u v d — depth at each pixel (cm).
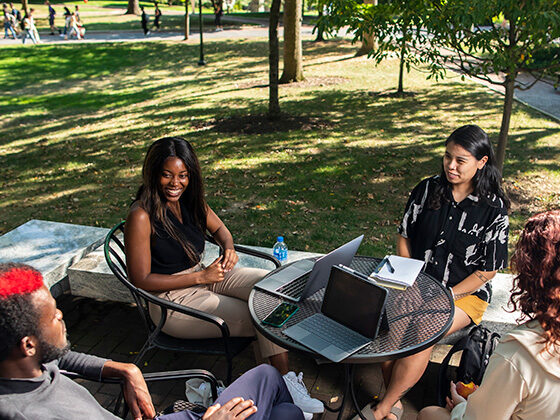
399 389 283
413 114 1159
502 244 300
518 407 181
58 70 2023
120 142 1028
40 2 5106
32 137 1113
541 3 458
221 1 3209
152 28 3344
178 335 308
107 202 711
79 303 434
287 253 434
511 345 179
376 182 749
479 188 300
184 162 311
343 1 538
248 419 227
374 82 1550
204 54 2198
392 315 269
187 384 313
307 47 2317
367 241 562
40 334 161
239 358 370
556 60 573
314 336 252
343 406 282
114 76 1894
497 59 520
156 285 304
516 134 978
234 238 576
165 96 1512
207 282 307
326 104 1286
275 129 1056
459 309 303
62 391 172
